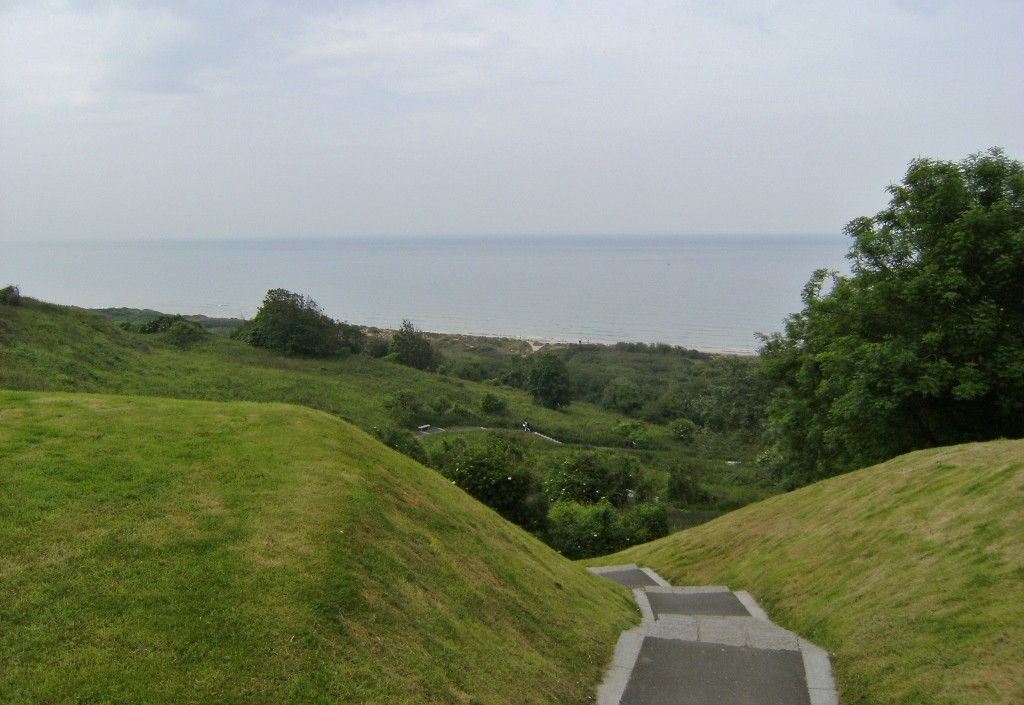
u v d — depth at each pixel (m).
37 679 4.52
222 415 9.82
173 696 4.66
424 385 60.91
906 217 17.88
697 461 38.00
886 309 17.22
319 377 54.91
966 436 16.64
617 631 9.27
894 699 6.60
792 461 24.23
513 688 6.43
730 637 9.16
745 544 15.20
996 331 15.20
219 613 5.49
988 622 6.88
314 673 5.22
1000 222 15.59
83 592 5.39
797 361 23.67
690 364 92.19
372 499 8.11
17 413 8.77
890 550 10.07
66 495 6.64
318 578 6.21
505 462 19.44
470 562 8.48
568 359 97.25
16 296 44.69
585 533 23.02
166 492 7.07
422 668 5.88
